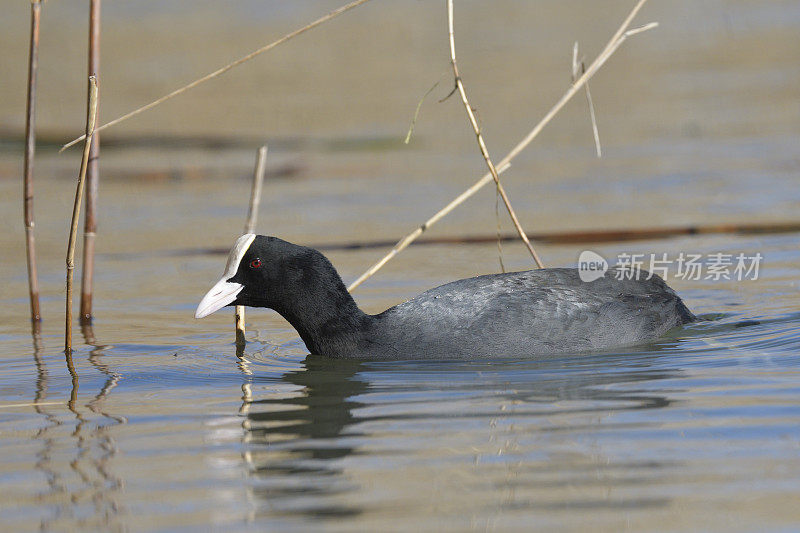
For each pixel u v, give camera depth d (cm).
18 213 2300
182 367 1165
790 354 1104
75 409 998
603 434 855
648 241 1803
